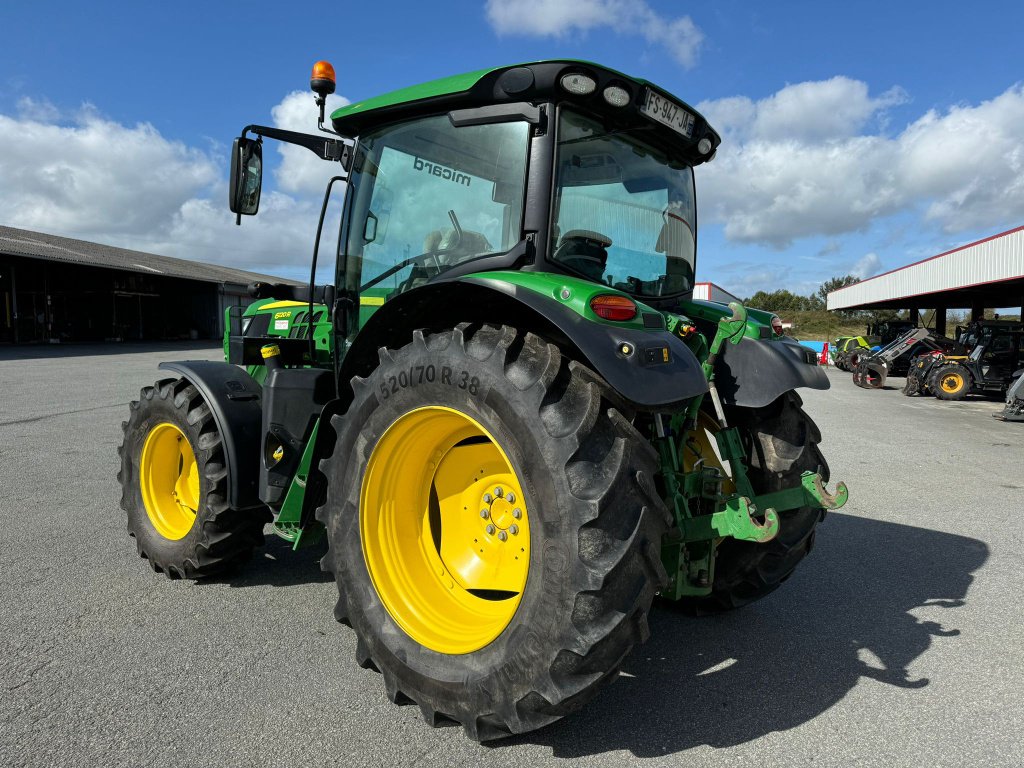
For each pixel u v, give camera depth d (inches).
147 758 82.6
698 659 113.4
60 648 110.9
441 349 89.4
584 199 105.3
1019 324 618.2
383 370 96.0
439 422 94.2
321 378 125.1
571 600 75.3
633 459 79.7
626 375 80.0
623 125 109.9
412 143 114.5
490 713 82.0
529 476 79.6
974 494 233.9
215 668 105.0
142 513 146.3
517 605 81.1
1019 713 97.3
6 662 106.0
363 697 97.5
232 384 135.7
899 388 708.7
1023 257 693.9
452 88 103.2
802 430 120.6
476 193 105.3
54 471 240.5
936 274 919.0
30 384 519.2
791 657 114.4
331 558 101.2
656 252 122.2
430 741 87.4
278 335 164.4
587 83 97.4
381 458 96.7
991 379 588.4
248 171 126.8
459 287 93.4
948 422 437.7
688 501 108.5
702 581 103.2
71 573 143.8
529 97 100.0
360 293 123.2
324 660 108.1
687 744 88.5
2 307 1039.6
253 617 123.6
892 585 148.3
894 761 85.6
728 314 123.5
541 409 79.4
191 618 122.9
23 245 1045.8
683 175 130.6
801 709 97.8
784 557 123.3
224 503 131.8
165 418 140.2
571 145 102.3
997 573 155.9
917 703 99.7
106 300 1188.5
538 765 83.1
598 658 76.7
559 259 101.0
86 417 365.1
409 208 114.9
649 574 79.4
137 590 135.4
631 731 91.4
